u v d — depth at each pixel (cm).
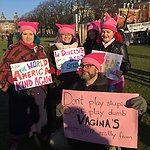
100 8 2625
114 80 213
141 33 2166
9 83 201
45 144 228
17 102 204
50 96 229
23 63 198
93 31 246
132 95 146
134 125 148
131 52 1253
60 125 271
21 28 202
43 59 204
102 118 153
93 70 161
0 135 253
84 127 158
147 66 733
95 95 153
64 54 240
